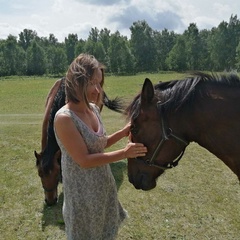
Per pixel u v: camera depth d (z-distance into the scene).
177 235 4.03
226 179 5.75
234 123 2.25
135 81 29.66
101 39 72.44
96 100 2.31
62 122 2.05
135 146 2.16
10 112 13.44
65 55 67.81
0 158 7.07
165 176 5.86
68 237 2.32
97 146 2.18
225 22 54.03
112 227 2.44
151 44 64.25
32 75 64.69
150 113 2.29
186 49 56.12
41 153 4.22
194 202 4.88
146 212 4.60
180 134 2.32
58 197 5.02
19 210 4.73
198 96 2.30
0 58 66.62
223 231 4.10
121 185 5.49
